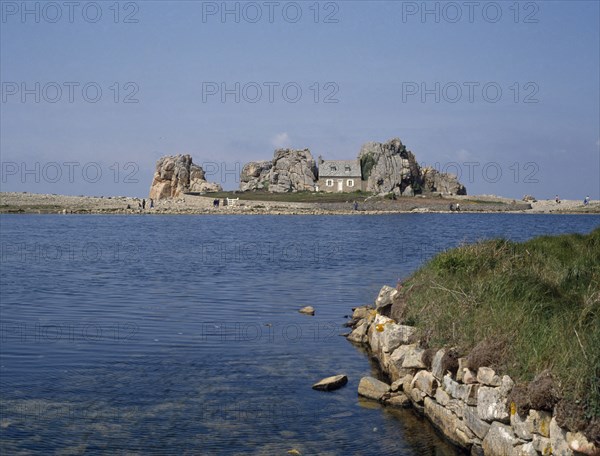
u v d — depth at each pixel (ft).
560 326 44.96
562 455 36.04
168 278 126.31
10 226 304.91
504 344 45.19
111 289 110.93
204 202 485.15
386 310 73.72
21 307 92.43
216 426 48.42
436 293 62.69
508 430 40.75
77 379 58.39
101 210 427.33
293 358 66.80
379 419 50.70
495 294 56.13
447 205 479.41
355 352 69.82
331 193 534.37
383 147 557.74
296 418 50.39
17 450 43.83
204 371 61.46
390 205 464.65
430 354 52.65
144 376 59.67
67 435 46.37
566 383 37.40
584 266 65.16
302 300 100.53
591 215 424.87
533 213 446.60
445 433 47.70
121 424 48.42
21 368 61.52
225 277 127.95
